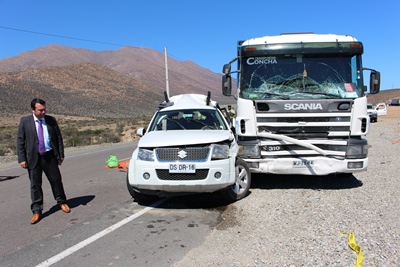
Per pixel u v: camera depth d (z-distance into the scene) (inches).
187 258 175.9
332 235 193.5
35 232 221.8
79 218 246.8
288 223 216.5
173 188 244.4
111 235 211.3
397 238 184.4
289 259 167.9
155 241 199.6
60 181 258.4
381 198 260.7
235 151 268.2
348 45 281.6
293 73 284.8
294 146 277.3
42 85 4810.5
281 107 275.7
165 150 247.6
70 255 184.9
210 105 339.3
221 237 201.3
